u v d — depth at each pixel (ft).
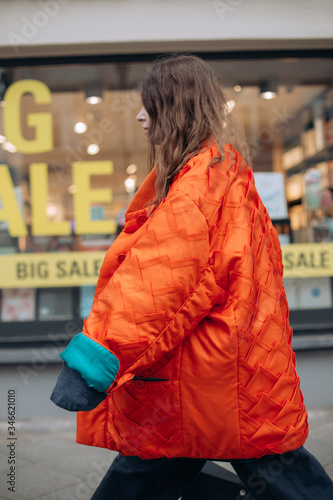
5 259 14.97
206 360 3.87
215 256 3.99
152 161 4.69
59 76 14.85
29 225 15.16
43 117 15.34
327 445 10.73
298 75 15.14
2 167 15.25
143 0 13.76
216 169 4.12
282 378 3.98
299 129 16.60
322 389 13.99
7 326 14.67
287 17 13.87
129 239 4.29
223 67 14.66
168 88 4.47
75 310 14.84
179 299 3.66
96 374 3.43
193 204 3.85
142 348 3.57
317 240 15.58
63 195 15.55
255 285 4.03
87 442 4.41
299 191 16.21
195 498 5.42
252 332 3.94
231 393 3.85
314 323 15.12
